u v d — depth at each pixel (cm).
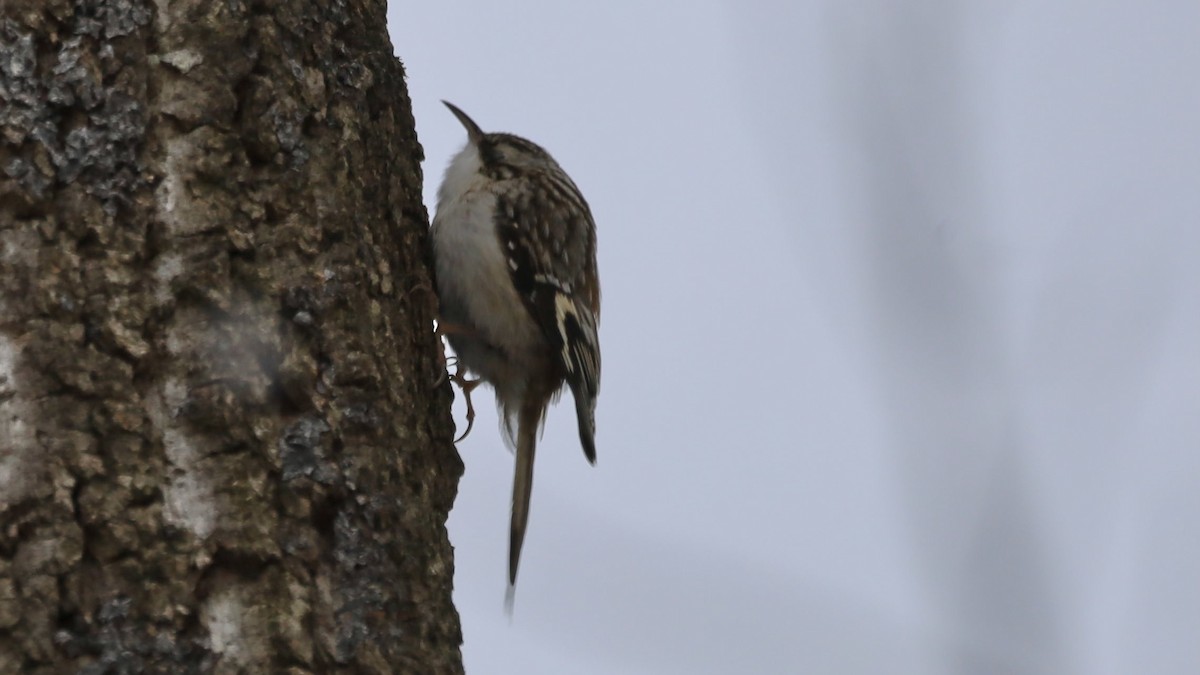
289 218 578
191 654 495
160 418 518
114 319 518
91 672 475
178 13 564
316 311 569
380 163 662
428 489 616
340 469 552
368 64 668
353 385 571
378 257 626
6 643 468
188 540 506
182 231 543
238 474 524
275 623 511
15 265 510
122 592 489
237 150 567
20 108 525
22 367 500
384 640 542
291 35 600
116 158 538
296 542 529
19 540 482
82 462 496
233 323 543
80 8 546
